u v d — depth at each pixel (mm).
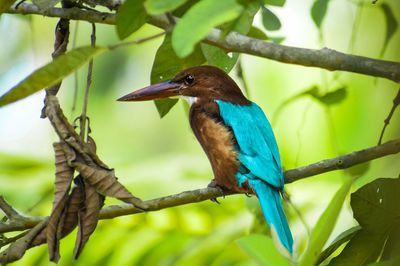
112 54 12711
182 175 8695
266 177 6898
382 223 5473
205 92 7754
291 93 10688
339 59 4848
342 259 5590
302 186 8727
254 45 4957
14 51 12008
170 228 7930
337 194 4703
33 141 12195
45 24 12148
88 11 5504
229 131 7320
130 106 12844
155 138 12711
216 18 3641
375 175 8000
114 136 12602
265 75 10844
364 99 9531
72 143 4523
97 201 4512
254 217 7613
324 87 7422
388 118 6141
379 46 9828
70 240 7586
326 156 9766
